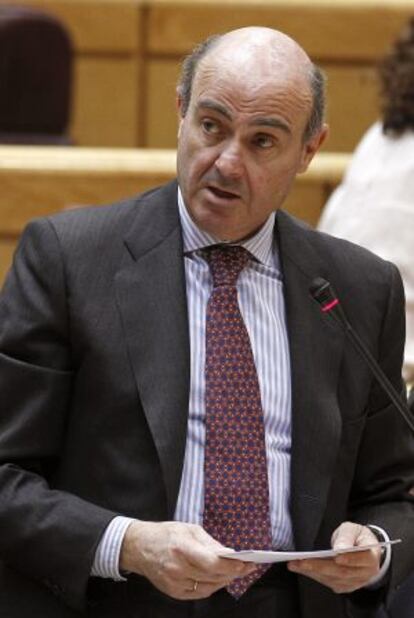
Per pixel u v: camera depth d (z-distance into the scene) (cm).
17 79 1135
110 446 508
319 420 523
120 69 1327
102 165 898
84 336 511
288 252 545
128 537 487
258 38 512
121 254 524
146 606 504
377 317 551
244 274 536
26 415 510
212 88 502
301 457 519
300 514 515
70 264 518
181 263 527
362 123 1295
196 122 507
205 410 511
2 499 505
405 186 780
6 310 521
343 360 539
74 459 515
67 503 500
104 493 508
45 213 900
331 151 1301
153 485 502
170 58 1320
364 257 563
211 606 505
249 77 501
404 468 561
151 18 1315
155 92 1327
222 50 509
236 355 520
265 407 520
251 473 509
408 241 775
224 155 500
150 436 504
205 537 474
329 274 550
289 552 480
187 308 523
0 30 1123
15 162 898
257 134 503
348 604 541
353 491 562
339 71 1291
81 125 1340
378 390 548
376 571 506
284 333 534
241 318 525
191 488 504
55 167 897
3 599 514
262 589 514
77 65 1332
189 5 1305
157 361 509
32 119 1149
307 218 914
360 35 1284
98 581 511
